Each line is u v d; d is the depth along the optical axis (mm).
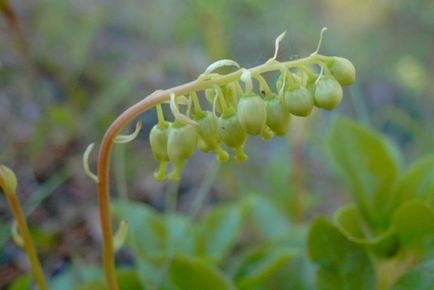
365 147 232
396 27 536
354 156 233
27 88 341
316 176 364
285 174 316
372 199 230
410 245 207
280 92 155
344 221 218
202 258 234
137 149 345
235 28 441
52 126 325
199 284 208
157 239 244
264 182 348
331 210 354
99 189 172
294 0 489
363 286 202
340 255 202
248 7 442
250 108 151
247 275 231
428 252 208
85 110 348
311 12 514
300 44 458
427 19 536
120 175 277
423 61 514
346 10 520
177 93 157
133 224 244
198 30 388
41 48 368
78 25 387
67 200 305
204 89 156
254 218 284
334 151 234
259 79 155
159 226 245
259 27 448
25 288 226
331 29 509
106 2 429
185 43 377
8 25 330
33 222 288
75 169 318
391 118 407
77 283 243
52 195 303
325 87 153
